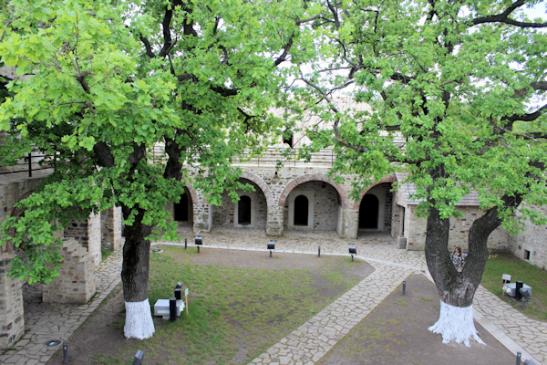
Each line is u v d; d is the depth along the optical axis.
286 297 14.97
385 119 10.55
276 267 18.45
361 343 11.69
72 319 12.56
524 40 10.64
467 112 10.57
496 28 11.76
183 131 10.34
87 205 8.60
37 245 8.80
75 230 16.52
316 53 11.05
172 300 12.45
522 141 10.20
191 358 10.70
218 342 11.57
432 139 10.11
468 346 11.55
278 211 24.09
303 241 23.48
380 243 23.38
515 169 9.73
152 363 10.38
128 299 11.44
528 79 10.55
